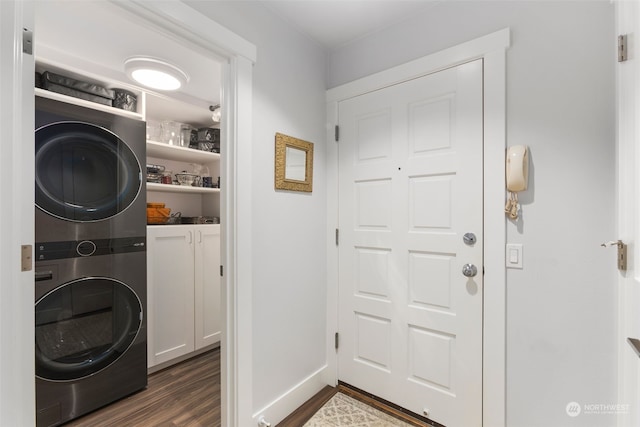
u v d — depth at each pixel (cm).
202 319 248
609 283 117
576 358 123
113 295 182
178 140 252
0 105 77
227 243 145
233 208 143
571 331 124
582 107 122
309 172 185
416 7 159
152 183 231
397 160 172
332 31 180
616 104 113
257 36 153
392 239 175
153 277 217
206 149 264
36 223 151
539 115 131
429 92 161
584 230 122
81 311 168
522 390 135
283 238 169
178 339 232
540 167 131
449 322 155
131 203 188
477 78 146
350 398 184
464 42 149
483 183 144
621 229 108
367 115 184
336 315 198
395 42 173
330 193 200
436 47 158
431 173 160
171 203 281
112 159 180
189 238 239
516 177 132
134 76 187
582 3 122
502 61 138
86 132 168
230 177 143
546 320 129
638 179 96
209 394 195
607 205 117
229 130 143
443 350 157
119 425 164
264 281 158
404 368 171
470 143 148
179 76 187
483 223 144
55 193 157
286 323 171
